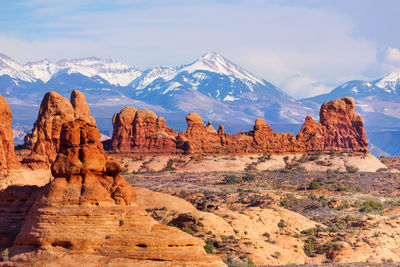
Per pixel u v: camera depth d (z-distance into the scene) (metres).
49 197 73.81
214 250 102.94
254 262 101.06
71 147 76.88
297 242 118.88
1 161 104.62
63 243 70.88
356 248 118.38
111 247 70.25
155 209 133.12
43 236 71.19
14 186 83.62
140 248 69.94
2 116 107.25
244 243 107.38
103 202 74.25
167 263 68.62
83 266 68.62
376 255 117.31
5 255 71.62
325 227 134.25
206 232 110.12
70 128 77.12
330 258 113.81
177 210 132.38
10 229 78.44
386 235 131.12
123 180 77.38
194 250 70.50
